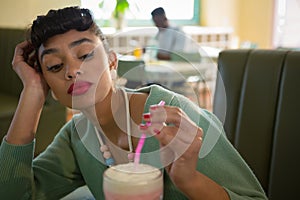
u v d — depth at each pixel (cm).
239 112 121
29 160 86
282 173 111
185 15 570
